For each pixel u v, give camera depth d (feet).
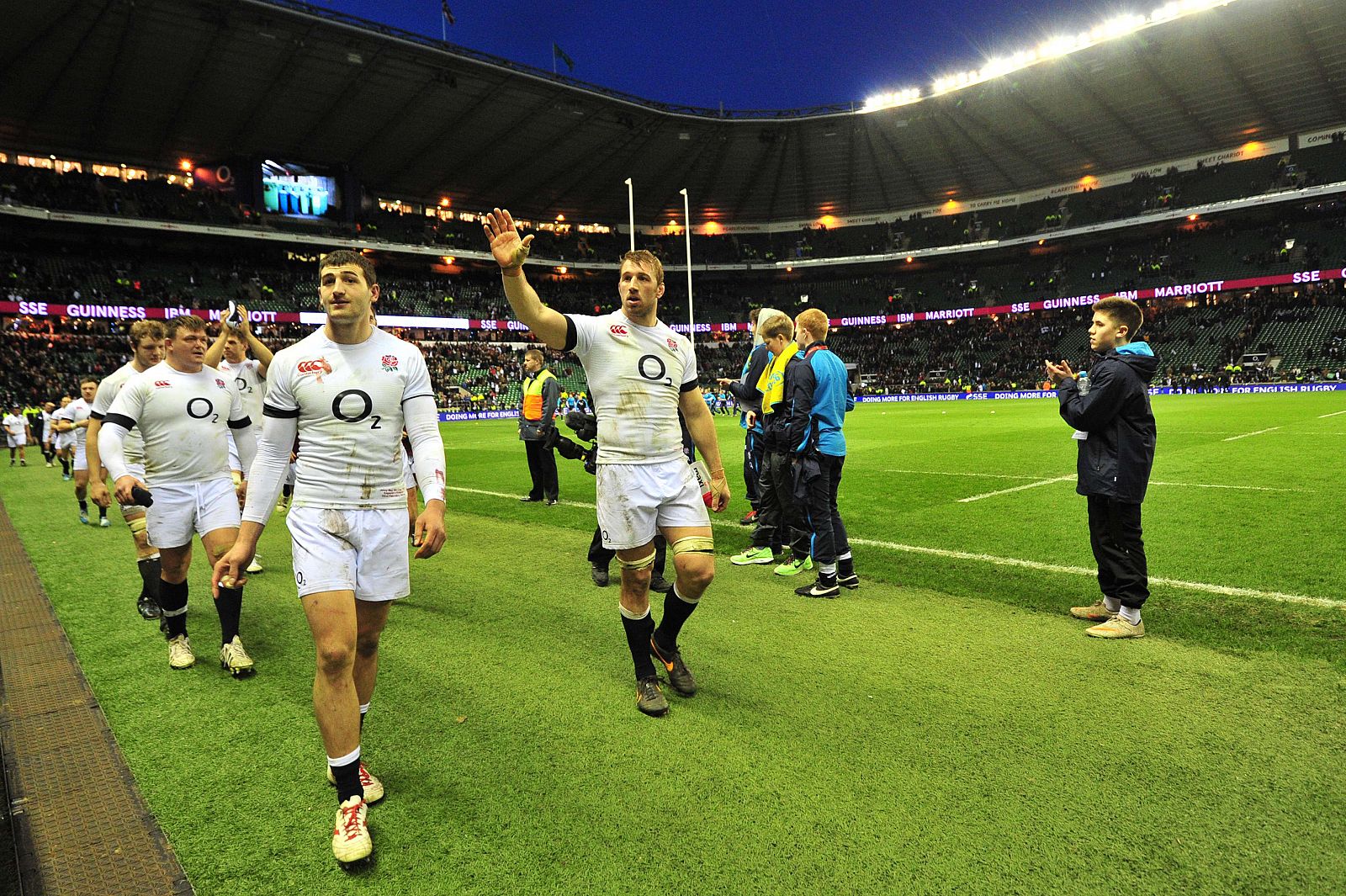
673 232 182.29
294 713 10.85
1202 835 7.15
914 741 9.18
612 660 12.50
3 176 109.70
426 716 10.41
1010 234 162.61
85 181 117.19
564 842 7.35
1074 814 7.53
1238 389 116.37
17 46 87.86
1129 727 9.38
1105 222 145.48
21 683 12.16
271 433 8.07
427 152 135.95
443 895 6.65
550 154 142.61
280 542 24.43
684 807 7.89
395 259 150.10
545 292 172.65
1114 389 12.25
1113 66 118.93
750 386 20.39
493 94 118.73
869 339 172.76
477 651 13.02
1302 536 18.63
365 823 7.43
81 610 16.56
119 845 7.63
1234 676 10.88
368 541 8.28
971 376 149.89
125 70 96.78
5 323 105.91
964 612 14.35
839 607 14.89
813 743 9.24
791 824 7.50
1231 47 111.75
